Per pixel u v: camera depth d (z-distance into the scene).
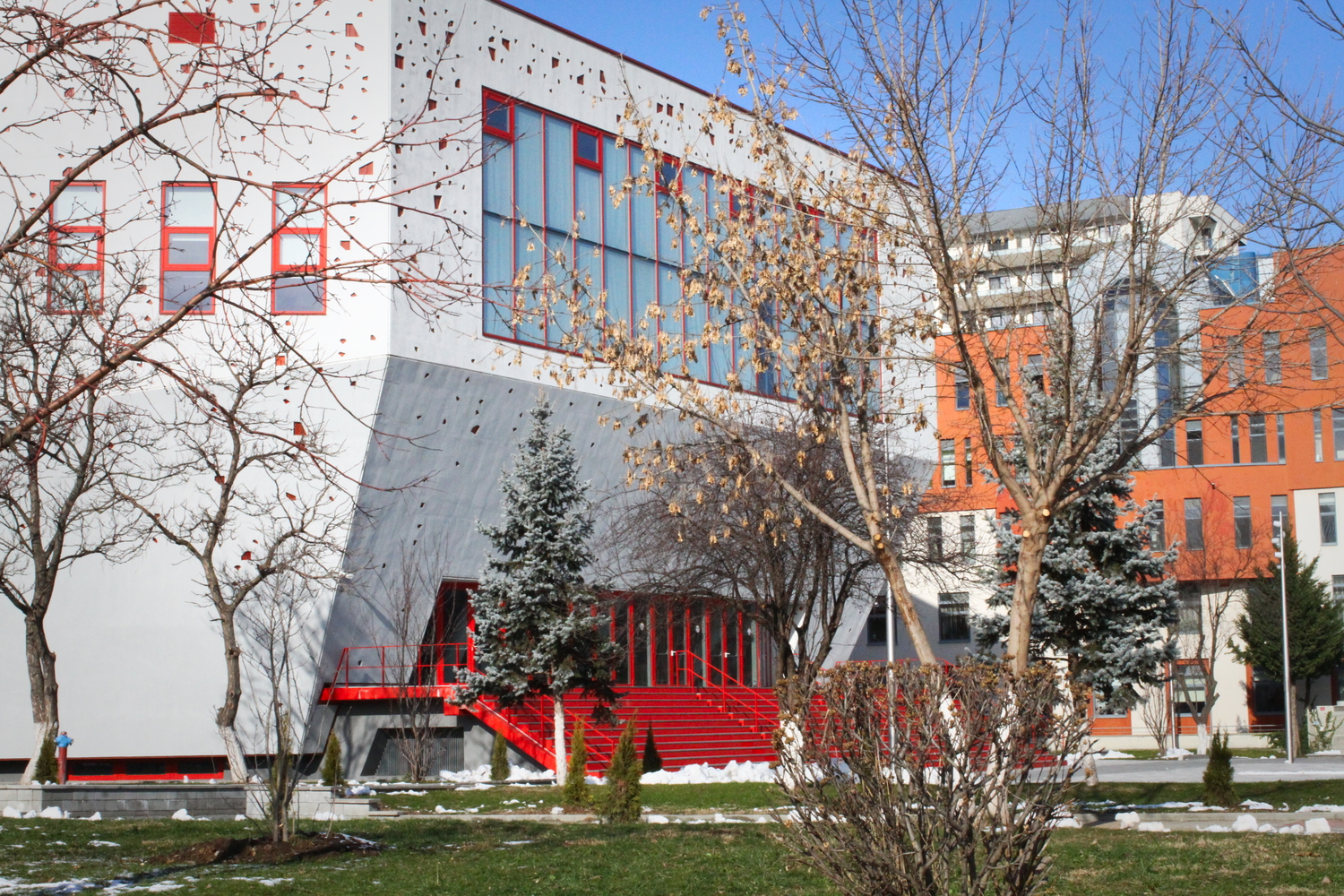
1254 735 50.62
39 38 8.95
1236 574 50.09
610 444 32.97
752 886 11.86
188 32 26.91
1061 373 13.97
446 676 33.94
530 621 28.52
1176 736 50.56
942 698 7.79
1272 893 11.27
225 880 11.98
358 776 31.02
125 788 19.42
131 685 29.66
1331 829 16.86
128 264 26.70
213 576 22.19
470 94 29.58
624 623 35.69
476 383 29.50
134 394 27.92
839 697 8.04
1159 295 13.16
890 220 17.94
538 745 29.70
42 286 12.48
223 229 9.32
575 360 31.33
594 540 32.97
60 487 28.58
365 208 27.53
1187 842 14.86
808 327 14.49
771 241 14.89
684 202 15.14
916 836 7.70
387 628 30.88
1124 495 24.47
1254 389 13.95
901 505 27.66
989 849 7.69
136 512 28.78
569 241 31.30
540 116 31.08
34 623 23.42
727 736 33.72
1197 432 51.38
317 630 29.44
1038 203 13.64
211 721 29.62
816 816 8.07
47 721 23.39
